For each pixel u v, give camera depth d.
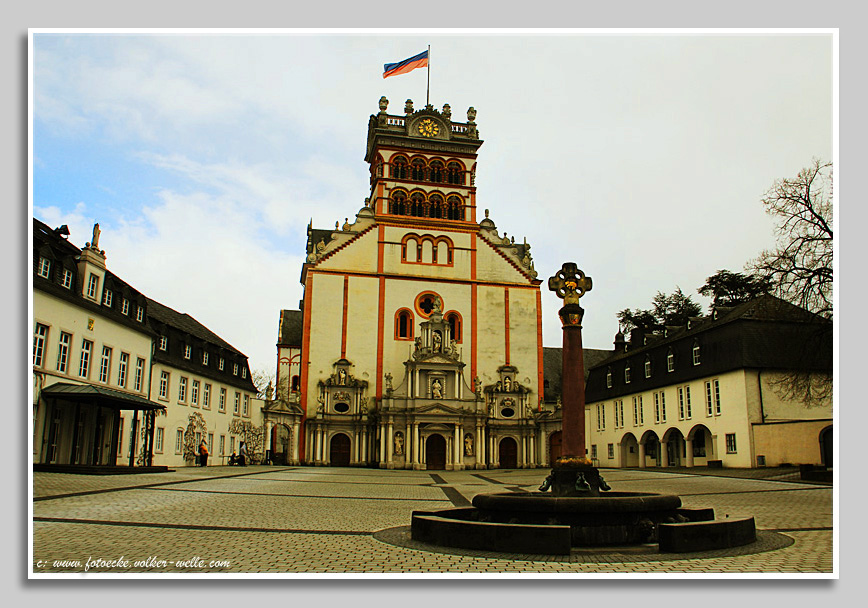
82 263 38.56
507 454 66.06
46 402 33.69
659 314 87.62
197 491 24.84
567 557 11.54
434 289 68.12
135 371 44.56
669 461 58.16
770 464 43.00
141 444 44.94
